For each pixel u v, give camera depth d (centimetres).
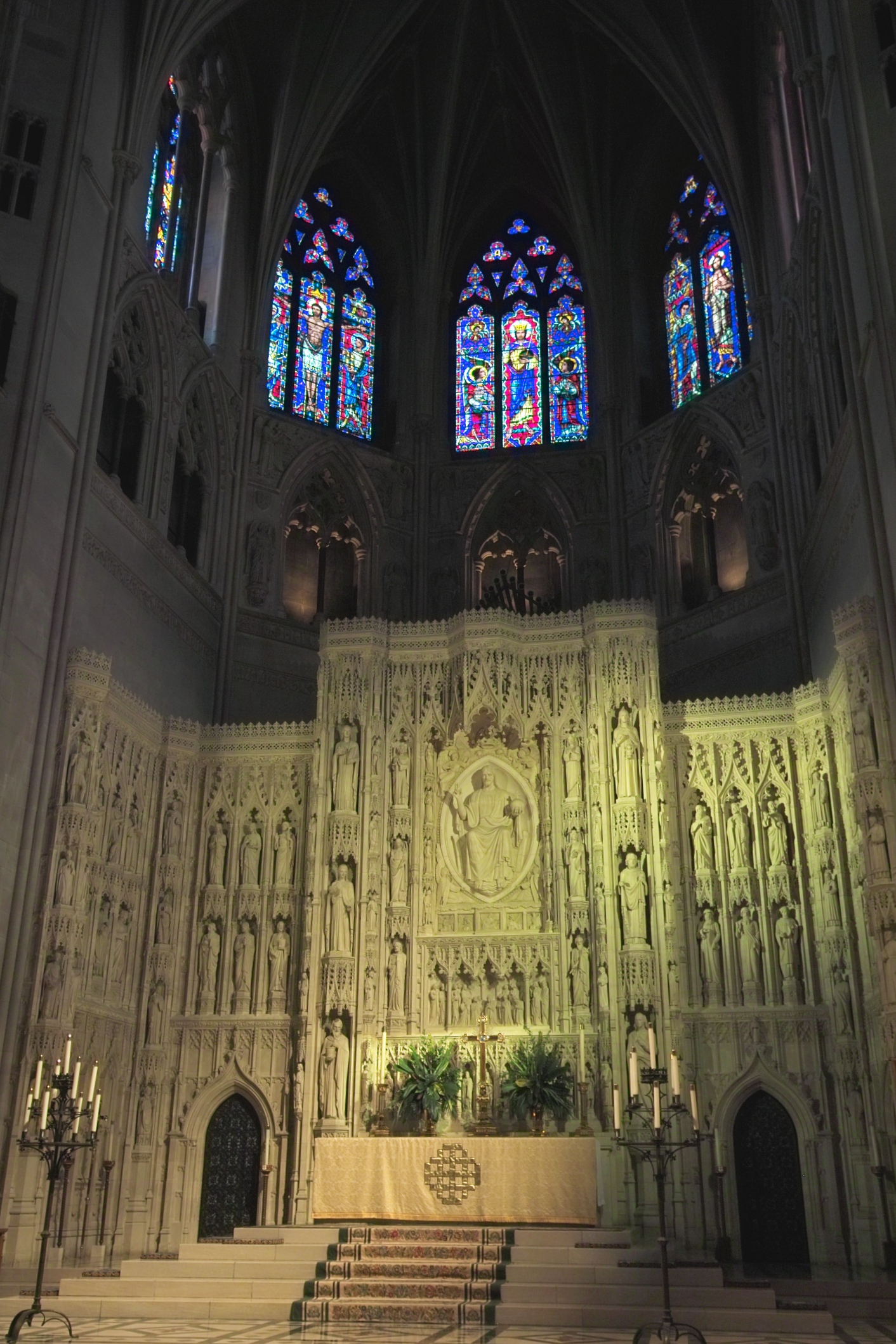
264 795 2889
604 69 3875
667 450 3622
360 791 2777
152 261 3222
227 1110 2680
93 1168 2441
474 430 4022
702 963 2652
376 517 3819
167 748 2870
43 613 2388
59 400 2486
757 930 2648
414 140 4044
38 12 2634
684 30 3397
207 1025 2709
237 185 3744
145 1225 2548
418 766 2828
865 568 2431
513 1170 2177
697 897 2694
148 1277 1939
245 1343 1527
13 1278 2014
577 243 3950
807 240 2845
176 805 2844
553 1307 1773
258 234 3756
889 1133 2306
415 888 2741
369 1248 2017
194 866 2847
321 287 4069
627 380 3831
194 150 3578
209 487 3462
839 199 2423
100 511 2736
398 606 3766
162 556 3069
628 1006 2538
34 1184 2180
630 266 3928
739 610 3300
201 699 3281
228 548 3491
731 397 3481
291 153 3738
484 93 4022
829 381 2758
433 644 2912
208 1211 2595
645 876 2623
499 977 2653
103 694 2523
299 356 3941
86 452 2570
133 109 2867
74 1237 2341
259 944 2777
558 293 4112
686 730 2808
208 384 3462
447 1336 1616
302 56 3684
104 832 2591
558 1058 2466
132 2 2916
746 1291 1800
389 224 4191
